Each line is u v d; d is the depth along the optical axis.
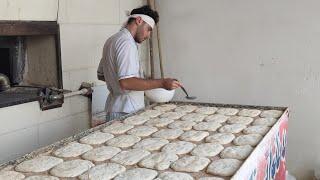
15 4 2.68
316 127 3.53
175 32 4.05
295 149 3.64
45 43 3.09
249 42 3.70
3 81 2.91
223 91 3.91
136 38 2.61
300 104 3.56
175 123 2.36
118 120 2.43
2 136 2.51
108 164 1.69
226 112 2.62
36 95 2.76
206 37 3.90
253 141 1.97
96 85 3.52
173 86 2.45
